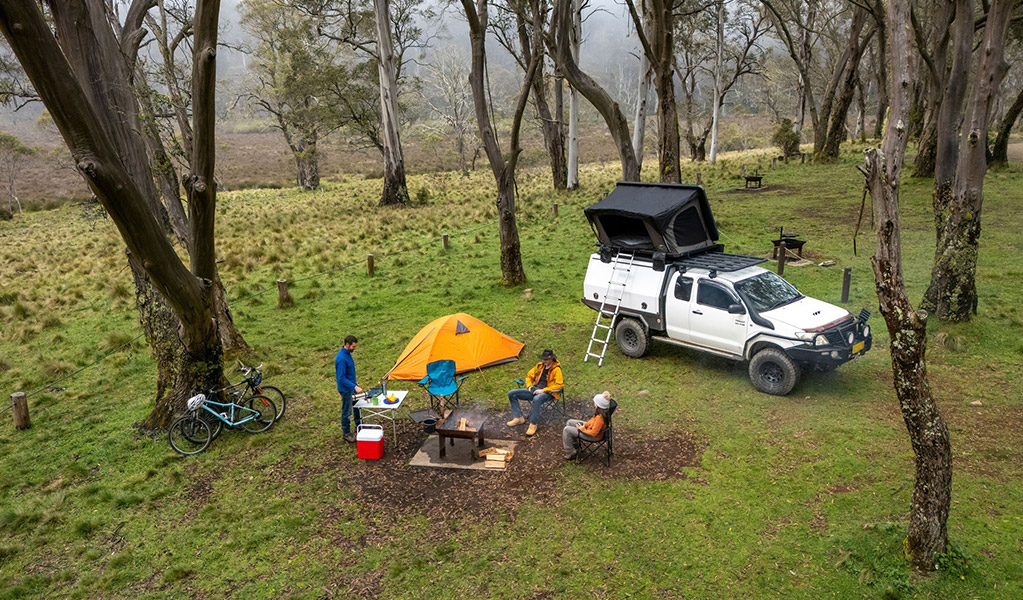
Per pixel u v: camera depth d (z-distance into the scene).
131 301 18.33
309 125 53.28
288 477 8.29
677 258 11.05
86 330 15.97
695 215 11.40
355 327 14.56
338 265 20.84
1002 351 10.49
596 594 5.79
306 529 7.11
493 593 5.91
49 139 85.25
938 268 11.71
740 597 5.60
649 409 9.43
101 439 9.72
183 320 9.27
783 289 10.45
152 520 7.50
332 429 9.62
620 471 7.79
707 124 49.72
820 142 37.84
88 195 51.28
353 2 43.78
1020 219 19.75
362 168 75.69
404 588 6.07
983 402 8.84
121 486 8.26
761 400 9.41
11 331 16.17
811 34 49.66
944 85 25.92
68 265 24.45
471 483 7.81
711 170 39.53
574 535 6.64
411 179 57.28
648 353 11.61
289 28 49.91
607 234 11.96
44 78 6.54
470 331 10.27
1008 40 31.86
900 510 6.52
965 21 11.12
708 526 6.59
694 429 8.69
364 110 44.41
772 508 6.79
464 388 10.80
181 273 8.82
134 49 11.60
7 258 27.78
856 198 25.42
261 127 116.06
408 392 10.80
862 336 9.51
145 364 13.16
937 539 5.51
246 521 7.35
